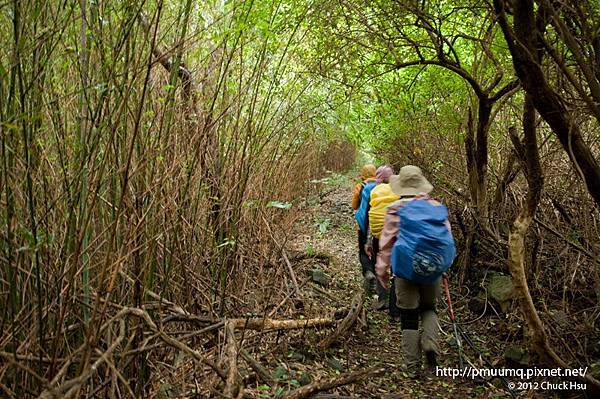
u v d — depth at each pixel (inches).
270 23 168.9
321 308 211.0
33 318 100.7
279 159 238.7
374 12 215.5
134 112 118.1
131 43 116.0
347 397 133.8
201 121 155.5
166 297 151.1
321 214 434.6
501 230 238.5
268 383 129.6
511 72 228.2
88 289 104.6
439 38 213.8
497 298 206.7
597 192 122.8
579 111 142.1
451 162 314.8
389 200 221.6
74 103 108.2
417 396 153.1
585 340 159.6
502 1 115.5
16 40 85.5
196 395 111.8
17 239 98.7
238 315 172.4
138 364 115.2
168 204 129.8
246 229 210.1
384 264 171.6
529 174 123.1
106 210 117.8
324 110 253.3
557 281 198.8
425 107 315.9
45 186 97.4
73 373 109.3
